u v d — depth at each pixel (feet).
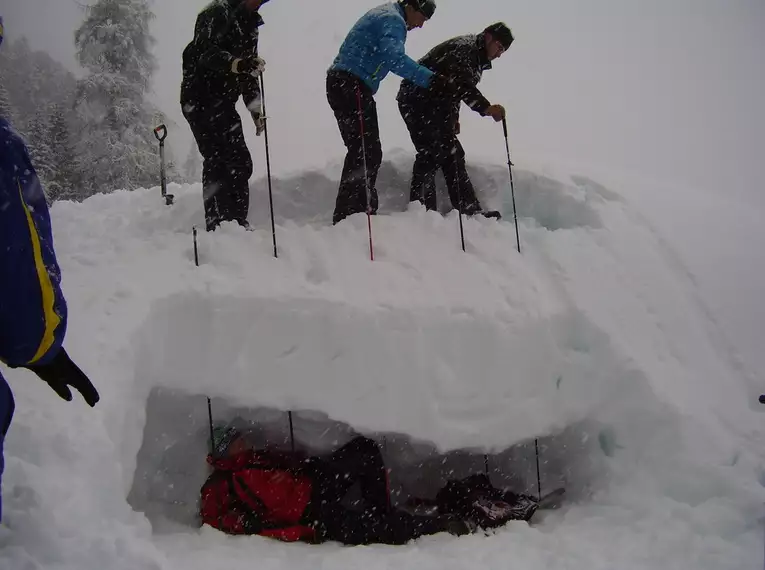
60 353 6.53
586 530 10.24
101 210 16.97
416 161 15.75
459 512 11.69
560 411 12.01
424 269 13.00
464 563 8.97
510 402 11.76
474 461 13.23
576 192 16.10
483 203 16.26
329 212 16.10
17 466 8.32
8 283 5.65
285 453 12.49
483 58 14.89
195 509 11.99
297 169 16.40
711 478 10.36
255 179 16.10
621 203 16.22
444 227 14.47
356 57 13.98
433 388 11.53
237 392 11.49
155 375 11.42
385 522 10.87
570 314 12.78
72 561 7.43
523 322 12.25
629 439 11.65
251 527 11.00
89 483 8.59
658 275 14.20
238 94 13.94
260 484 11.30
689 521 9.72
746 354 13.34
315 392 11.43
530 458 12.96
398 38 13.62
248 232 13.73
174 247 13.43
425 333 11.78
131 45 59.11
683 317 13.53
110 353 10.53
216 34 13.16
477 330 11.95
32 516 7.68
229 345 11.69
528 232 14.84
